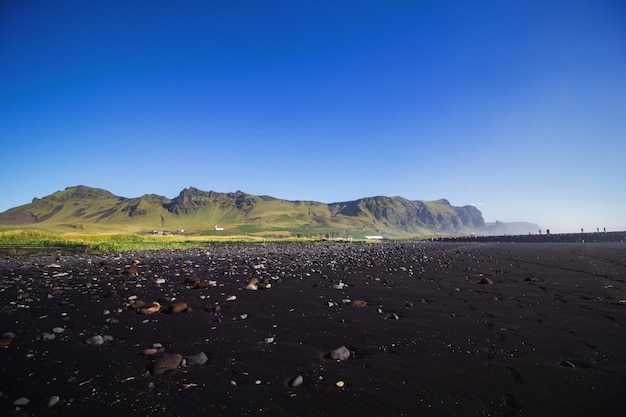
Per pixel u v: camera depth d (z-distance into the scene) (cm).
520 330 828
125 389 535
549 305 1083
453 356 668
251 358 668
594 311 1002
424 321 916
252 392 526
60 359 659
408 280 1628
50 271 2130
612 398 493
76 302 1172
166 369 607
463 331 827
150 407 480
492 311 1016
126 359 659
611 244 5659
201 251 4528
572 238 8781
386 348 719
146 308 1032
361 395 514
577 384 540
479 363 631
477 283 1523
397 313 1005
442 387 538
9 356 673
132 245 5003
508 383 547
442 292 1317
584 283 1495
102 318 963
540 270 1984
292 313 1011
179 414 462
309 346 735
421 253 3741
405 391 526
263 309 1062
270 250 4841
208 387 542
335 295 1273
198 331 840
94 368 616
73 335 810
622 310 1007
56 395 515
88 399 504
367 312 1018
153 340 774
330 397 509
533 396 504
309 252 4166
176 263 2633
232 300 1189
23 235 5544
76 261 2856
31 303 1159
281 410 473
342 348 686
